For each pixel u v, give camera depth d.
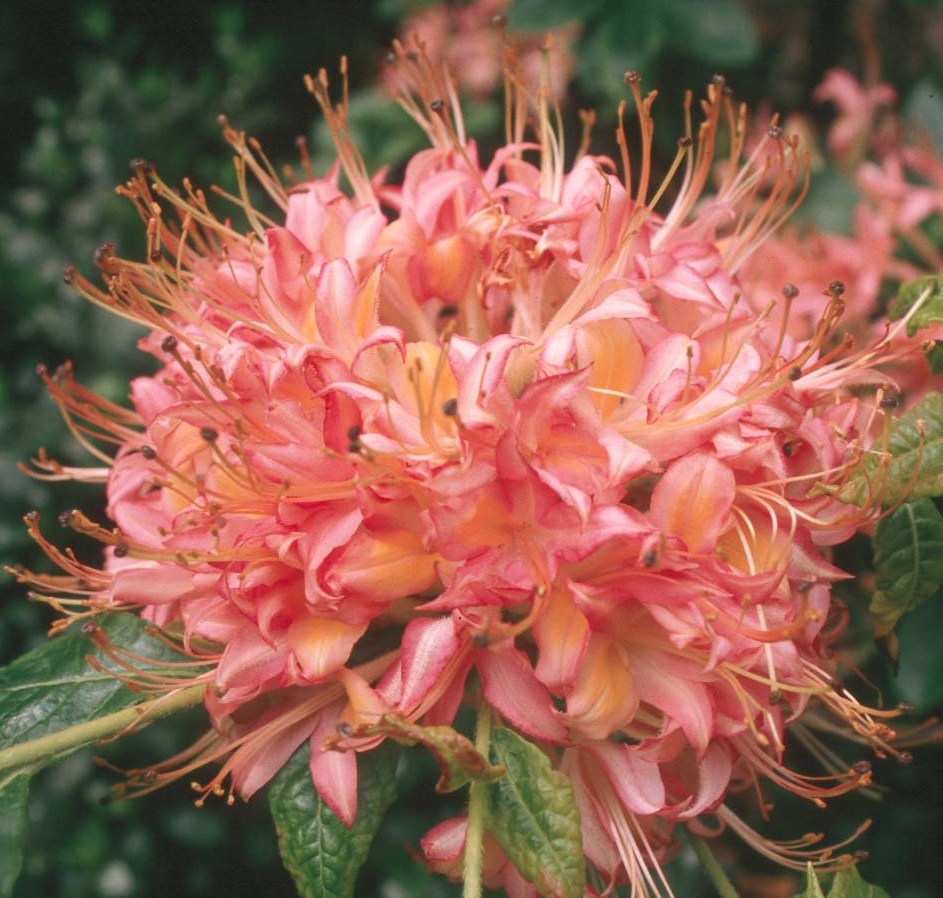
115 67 1.06
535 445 0.35
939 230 0.57
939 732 0.47
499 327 0.41
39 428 0.87
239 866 0.86
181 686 0.38
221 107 1.11
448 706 0.36
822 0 0.69
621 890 0.44
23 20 1.23
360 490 0.35
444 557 0.34
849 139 0.61
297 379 0.37
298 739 0.37
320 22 1.26
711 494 0.35
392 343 0.36
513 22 0.59
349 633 0.36
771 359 0.37
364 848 0.36
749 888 0.60
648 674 0.36
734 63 0.58
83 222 0.96
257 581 0.36
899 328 0.39
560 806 0.34
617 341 0.36
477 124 0.88
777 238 0.57
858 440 0.38
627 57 0.59
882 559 0.39
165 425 0.39
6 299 0.91
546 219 0.39
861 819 0.61
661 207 0.62
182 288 0.40
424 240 0.40
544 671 0.35
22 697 0.39
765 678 0.36
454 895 0.77
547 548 0.35
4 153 1.21
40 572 0.85
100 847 0.81
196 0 1.28
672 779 0.38
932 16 0.77
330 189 0.41
